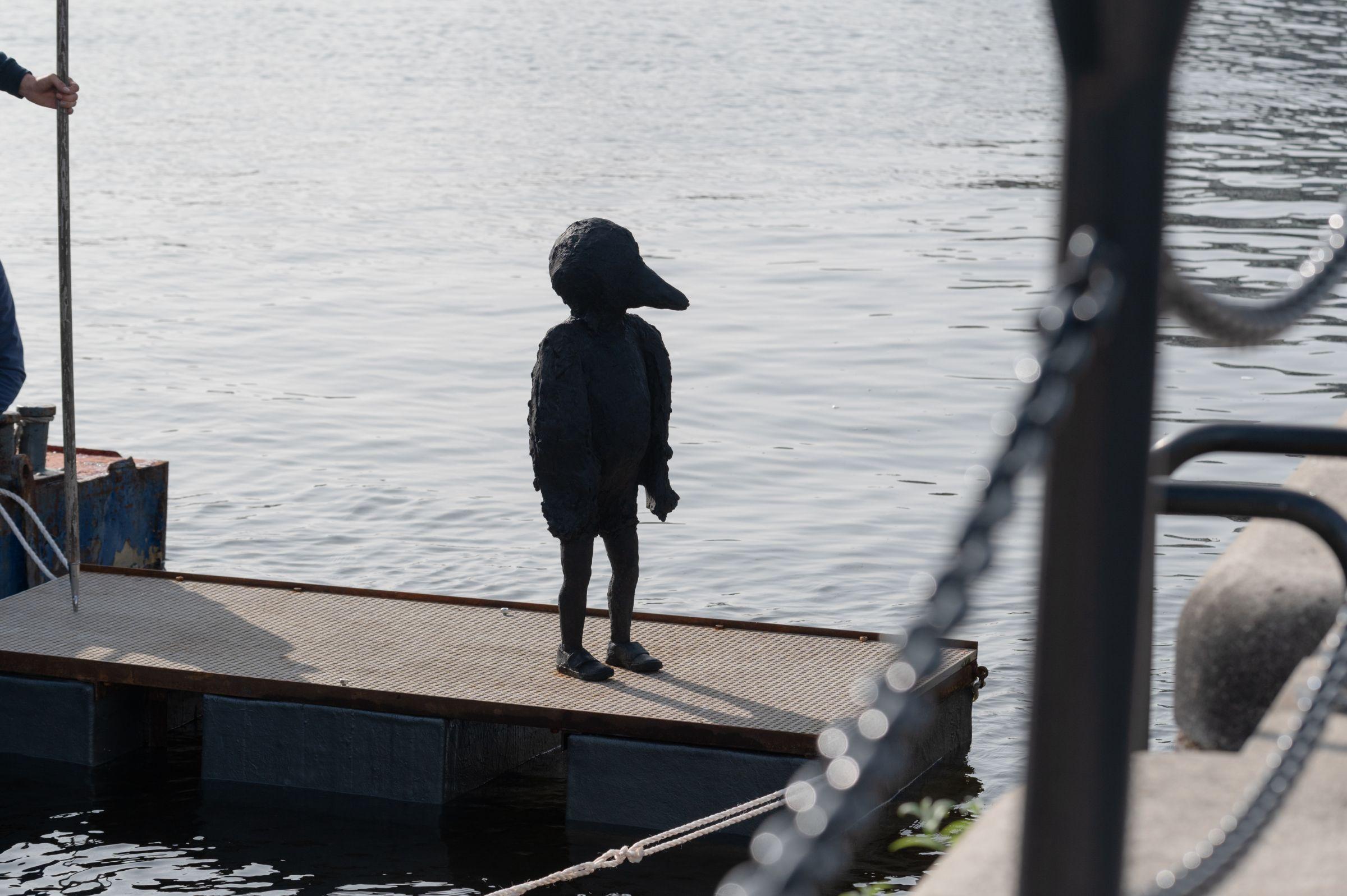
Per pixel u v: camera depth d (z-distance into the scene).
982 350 20.62
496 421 17.53
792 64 62.09
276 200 32.94
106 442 16.39
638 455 8.74
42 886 7.69
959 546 1.23
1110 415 1.47
